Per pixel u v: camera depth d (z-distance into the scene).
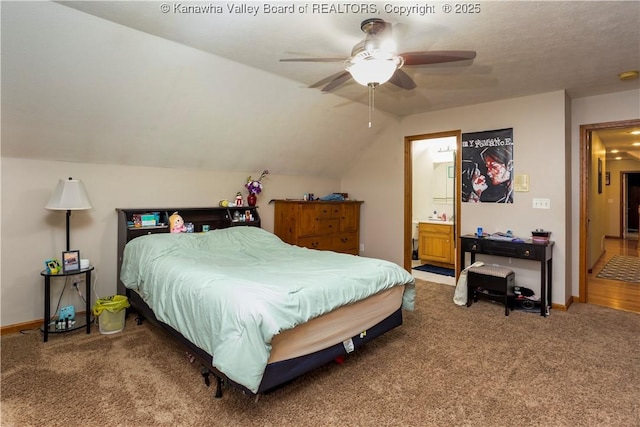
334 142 4.91
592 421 1.87
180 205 4.02
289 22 2.32
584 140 3.98
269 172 4.86
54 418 1.87
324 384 2.23
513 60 2.92
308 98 3.85
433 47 2.67
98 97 2.83
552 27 2.36
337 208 5.14
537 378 2.30
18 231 3.06
